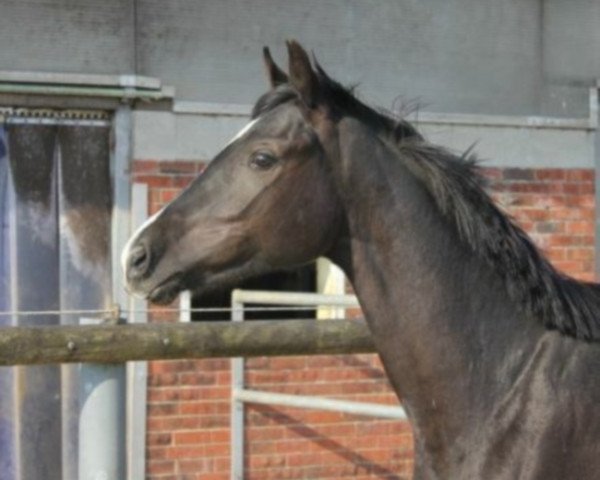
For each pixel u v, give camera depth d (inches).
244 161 218.2
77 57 404.8
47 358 252.5
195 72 418.0
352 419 432.5
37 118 404.2
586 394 207.5
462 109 450.6
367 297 218.2
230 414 418.3
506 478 206.8
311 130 215.9
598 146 461.1
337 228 217.9
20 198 402.9
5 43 397.4
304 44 431.2
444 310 214.1
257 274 221.9
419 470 218.5
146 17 412.2
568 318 212.4
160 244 220.5
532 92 458.6
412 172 218.2
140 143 410.0
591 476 203.9
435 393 214.4
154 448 409.7
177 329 268.1
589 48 463.2
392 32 442.0
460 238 216.4
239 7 423.2
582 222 459.2
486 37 453.4
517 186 451.5
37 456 405.7
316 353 287.4
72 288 407.2
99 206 410.3
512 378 212.1
